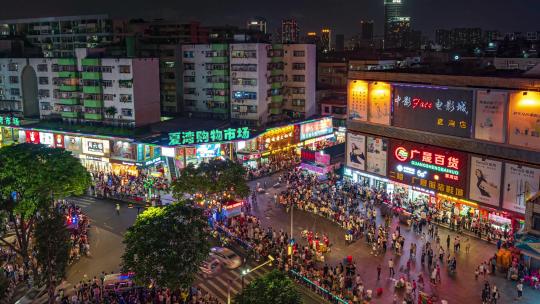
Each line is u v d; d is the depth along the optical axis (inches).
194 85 4660.4
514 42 5846.5
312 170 3639.3
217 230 2755.9
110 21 6678.2
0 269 1948.8
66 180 2591.0
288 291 1571.1
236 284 2247.8
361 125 3314.5
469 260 2417.6
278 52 4532.5
